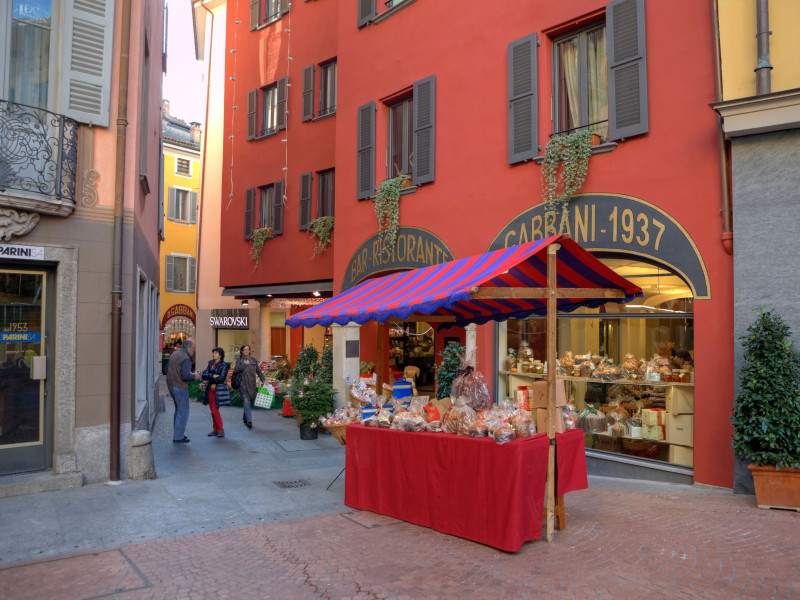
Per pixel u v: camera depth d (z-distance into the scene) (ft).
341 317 21.50
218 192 70.33
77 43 23.81
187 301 98.68
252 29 60.13
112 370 23.97
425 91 34.27
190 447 32.24
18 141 22.00
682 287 24.12
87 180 23.99
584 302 22.67
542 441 17.39
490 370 30.22
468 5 32.14
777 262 20.70
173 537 17.87
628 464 25.39
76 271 23.47
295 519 19.85
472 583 14.53
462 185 31.91
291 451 31.76
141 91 28.99
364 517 20.12
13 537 17.61
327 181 51.08
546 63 28.45
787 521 18.20
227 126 63.36
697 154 22.99
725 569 14.85
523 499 16.48
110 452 24.00
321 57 51.85
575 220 26.48
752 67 21.48
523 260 17.34
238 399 50.62
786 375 19.24
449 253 32.35
